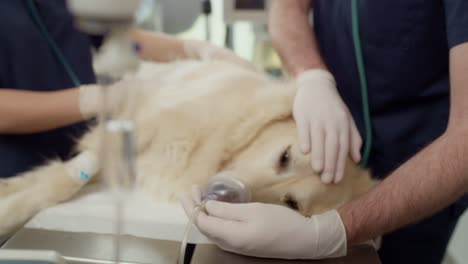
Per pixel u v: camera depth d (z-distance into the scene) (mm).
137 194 1062
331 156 1018
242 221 853
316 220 861
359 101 1324
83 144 1152
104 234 866
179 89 1273
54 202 1009
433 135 1292
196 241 891
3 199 1058
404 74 1243
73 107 1099
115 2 465
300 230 841
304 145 1031
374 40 1231
